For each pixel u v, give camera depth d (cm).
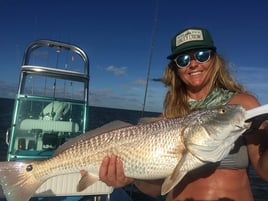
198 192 61
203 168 61
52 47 132
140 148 65
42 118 130
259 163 57
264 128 57
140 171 65
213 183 60
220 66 68
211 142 58
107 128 70
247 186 61
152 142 64
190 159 60
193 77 68
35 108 129
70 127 132
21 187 70
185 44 67
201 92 70
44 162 71
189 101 72
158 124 65
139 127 67
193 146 59
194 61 67
